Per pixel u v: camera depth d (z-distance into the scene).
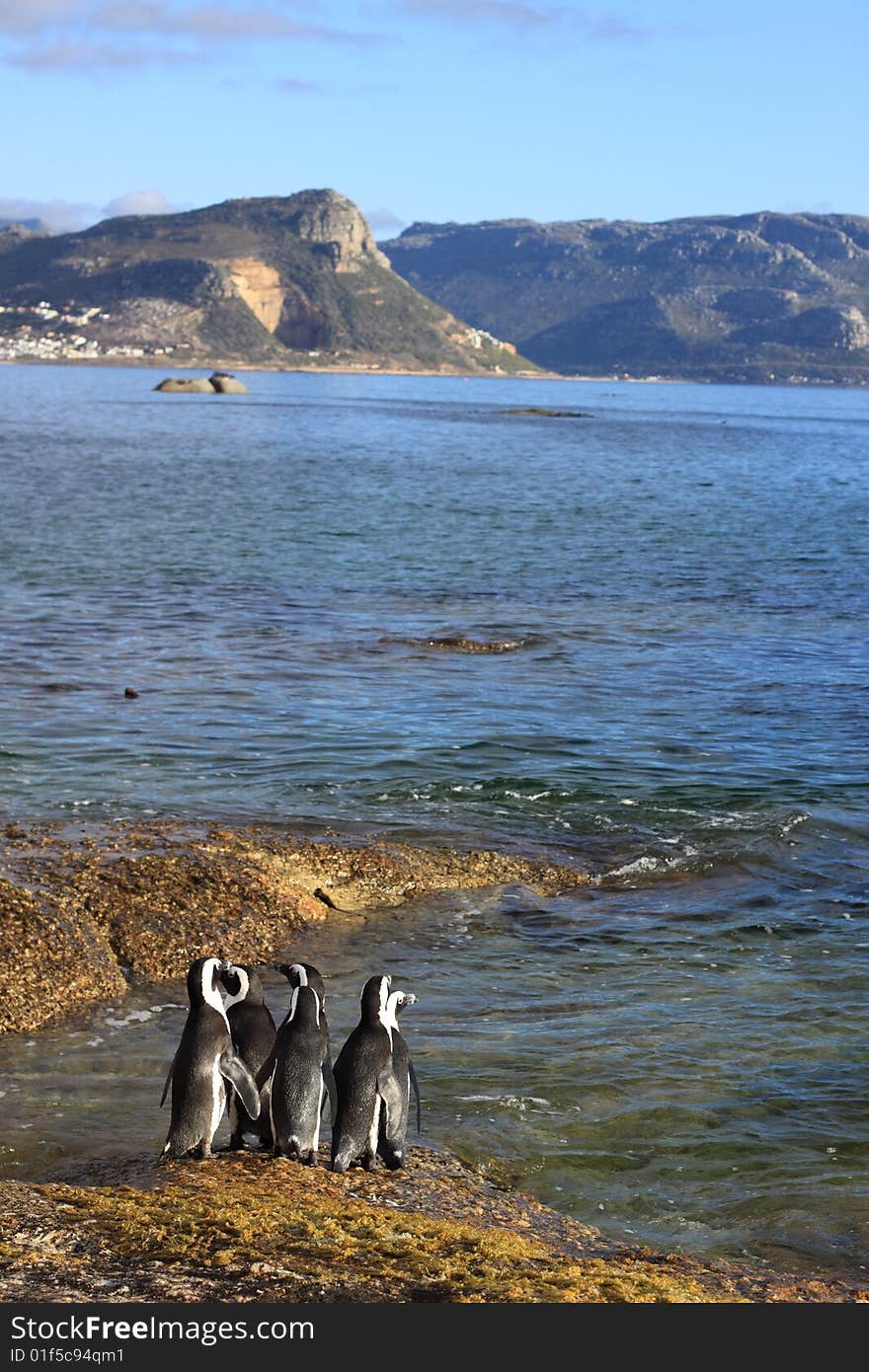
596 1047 12.20
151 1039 12.39
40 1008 12.83
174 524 54.09
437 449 113.94
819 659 31.00
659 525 60.62
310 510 61.66
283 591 38.72
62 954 13.61
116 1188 8.74
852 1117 10.96
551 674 28.62
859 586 43.25
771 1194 9.71
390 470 89.25
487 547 50.81
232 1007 9.77
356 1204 8.57
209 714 24.25
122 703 24.78
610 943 15.01
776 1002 13.41
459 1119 10.74
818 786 20.83
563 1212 9.42
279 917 15.16
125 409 174.12
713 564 48.09
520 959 14.46
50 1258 7.43
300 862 16.50
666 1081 11.55
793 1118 10.93
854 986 13.84
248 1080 9.30
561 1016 12.98
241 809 18.77
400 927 15.30
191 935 14.47
